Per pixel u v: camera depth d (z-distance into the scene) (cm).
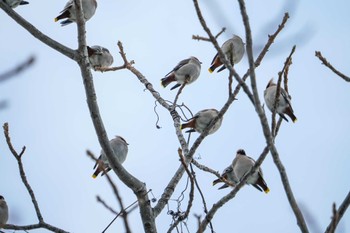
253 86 813
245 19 802
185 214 970
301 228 777
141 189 1030
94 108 1045
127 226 667
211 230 990
